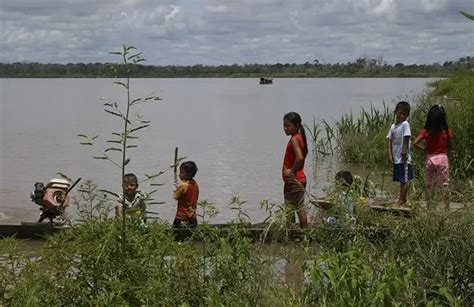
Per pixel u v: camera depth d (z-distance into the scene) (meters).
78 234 4.75
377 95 73.75
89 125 33.72
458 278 4.97
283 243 5.64
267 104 56.03
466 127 13.25
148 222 5.08
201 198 13.17
